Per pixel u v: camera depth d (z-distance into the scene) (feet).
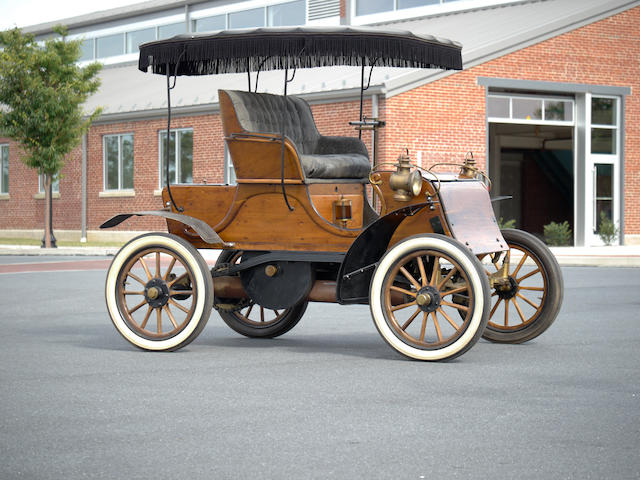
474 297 23.39
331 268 26.81
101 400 19.31
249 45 25.39
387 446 15.55
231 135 26.53
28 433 16.49
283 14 112.47
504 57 79.36
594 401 19.15
